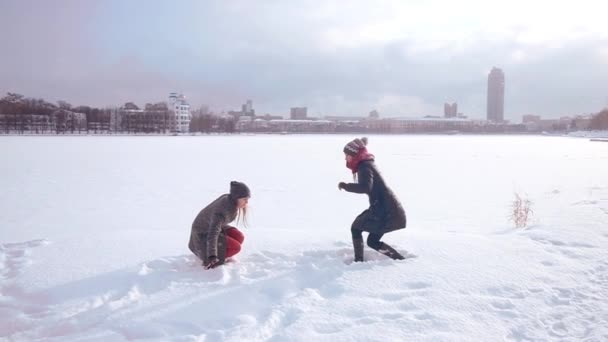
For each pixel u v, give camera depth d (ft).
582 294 14.78
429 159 121.60
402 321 12.78
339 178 74.54
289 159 116.67
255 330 12.44
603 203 31.35
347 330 12.34
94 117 453.17
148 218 41.42
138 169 87.30
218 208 16.98
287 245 20.18
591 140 305.32
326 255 18.93
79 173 79.20
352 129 645.51
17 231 35.63
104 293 15.34
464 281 15.61
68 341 12.26
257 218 41.52
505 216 41.04
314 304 14.01
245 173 81.56
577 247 19.74
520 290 14.99
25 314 14.26
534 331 12.44
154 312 13.74
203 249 17.31
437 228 35.14
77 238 22.26
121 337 12.42
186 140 256.52
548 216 30.76
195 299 14.56
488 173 83.56
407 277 15.96
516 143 250.57
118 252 19.62
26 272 17.17
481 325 12.66
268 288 15.44
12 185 63.52
